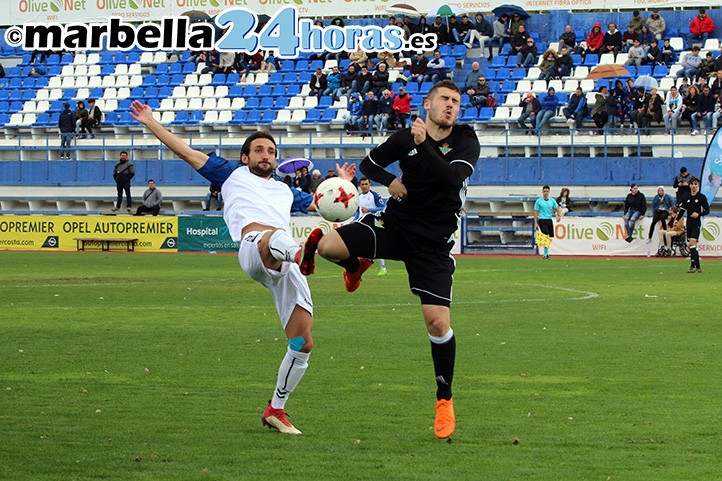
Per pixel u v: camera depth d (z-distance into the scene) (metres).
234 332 15.14
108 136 47.50
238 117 47.62
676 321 16.50
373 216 8.38
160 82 51.06
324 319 16.78
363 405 9.61
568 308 18.52
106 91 50.88
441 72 47.16
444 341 8.18
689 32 48.44
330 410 9.37
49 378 11.08
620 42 47.56
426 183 8.16
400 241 8.30
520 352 13.03
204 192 45.22
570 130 42.59
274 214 8.47
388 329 15.41
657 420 8.92
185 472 7.11
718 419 8.95
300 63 50.72
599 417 9.06
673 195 40.91
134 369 11.70
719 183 35.97
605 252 37.47
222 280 25.52
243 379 11.04
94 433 8.34
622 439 8.19
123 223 40.56
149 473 7.07
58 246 41.03
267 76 49.78
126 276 26.88
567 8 50.53
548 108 43.19
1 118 50.16
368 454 7.68
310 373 11.42
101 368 11.77
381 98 44.88
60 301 19.98
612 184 41.56
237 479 6.93
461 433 8.43
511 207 42.62
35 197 46.62
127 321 16.58
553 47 49.47
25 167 47.06
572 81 45.84
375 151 8.34
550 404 9.66
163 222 40.22
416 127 7.96
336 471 7.16
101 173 46.34
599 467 7.29
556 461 7.46
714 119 41.59
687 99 42.31
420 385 10.66
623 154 42.38
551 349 13.30
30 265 31.45
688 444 8.02
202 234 39.94
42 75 52.94
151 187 41.66
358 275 8.55
